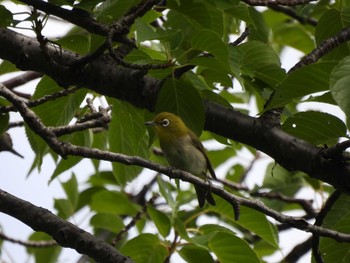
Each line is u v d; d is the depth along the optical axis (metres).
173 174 8.98
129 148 12.77
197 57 9.03
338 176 9.20
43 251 15.57
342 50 10.43
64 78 9.88
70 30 14.10
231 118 9.69
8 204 9.60
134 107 10.83
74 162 12.21
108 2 9.92
